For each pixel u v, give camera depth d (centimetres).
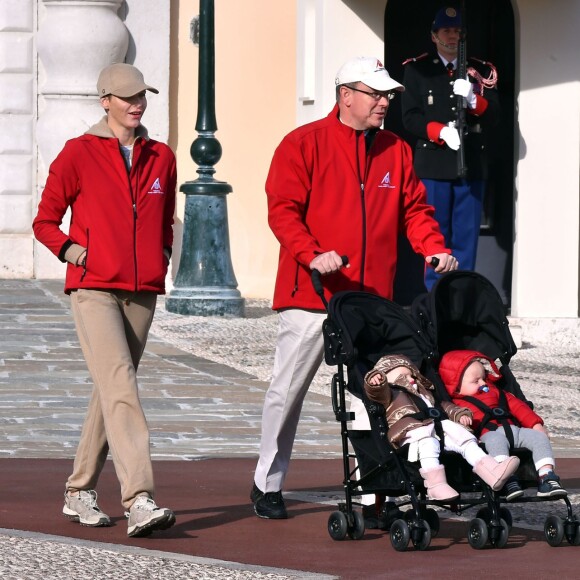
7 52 5875
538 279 5153
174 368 4228
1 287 5466
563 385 4253
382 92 2369
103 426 2342
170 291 5328
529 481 2270
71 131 5797
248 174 5828
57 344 4441
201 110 5094
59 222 2314
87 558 2025
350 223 2389
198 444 3288
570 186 5153
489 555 2150
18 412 3575
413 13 5169
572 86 5147
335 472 2973
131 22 5859
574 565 2080
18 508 2498
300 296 2391
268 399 2439
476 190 4516
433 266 2381
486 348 2414
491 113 4466
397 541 2175
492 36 5188
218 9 5812
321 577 1950
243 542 2234
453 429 2192
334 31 5012
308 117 5259
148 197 2312
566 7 5131
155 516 2180
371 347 2331
